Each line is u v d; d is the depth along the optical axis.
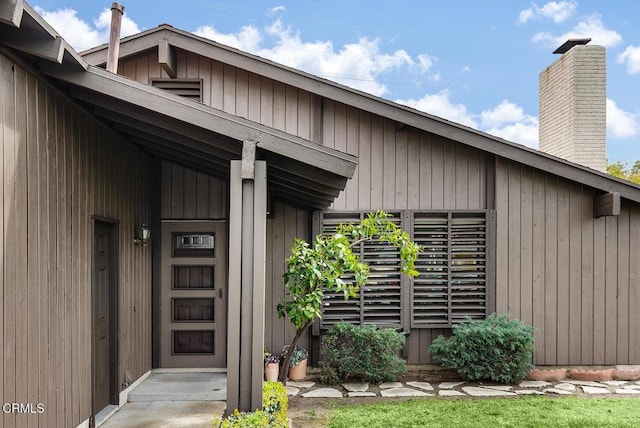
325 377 5.53
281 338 6.11
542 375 5.73
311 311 4.40
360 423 4.16
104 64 6.18
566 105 8.64
